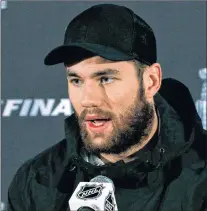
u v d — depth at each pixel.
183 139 4.96
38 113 10.50
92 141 4.61
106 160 4.91
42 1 10.50
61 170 5.21
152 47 4.85
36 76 10.52
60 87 10.49
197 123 5.16
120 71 4.46
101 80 4.45
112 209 3.99
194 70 10.23
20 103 10.55
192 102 5.18
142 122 4.74
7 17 10.53
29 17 10.52
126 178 4.80
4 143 10.50
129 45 4.57
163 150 4.87
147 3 10.30
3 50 10.53
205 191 4.77
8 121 10.52
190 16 10.28
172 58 10.27
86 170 4.95
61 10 10.48
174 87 5.31
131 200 4.80
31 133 10.51
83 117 4.52
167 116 5.04
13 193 5.46
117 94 4.48
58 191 5.13
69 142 5.06
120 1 10.41
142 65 4.68
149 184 4.81
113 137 4.60
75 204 3.90
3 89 10.52
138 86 4.66
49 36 10.50
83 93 4.43
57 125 10.48
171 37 10.29
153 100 5.04
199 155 4.98
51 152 5.45
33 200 5.26
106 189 3.96
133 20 4.70
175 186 4.79
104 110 4.48
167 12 10.30
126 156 4.83
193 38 10.26
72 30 4.62
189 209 4.71
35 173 5.37
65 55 4.42
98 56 4.37
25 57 10.53
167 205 4.73
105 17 4.60
